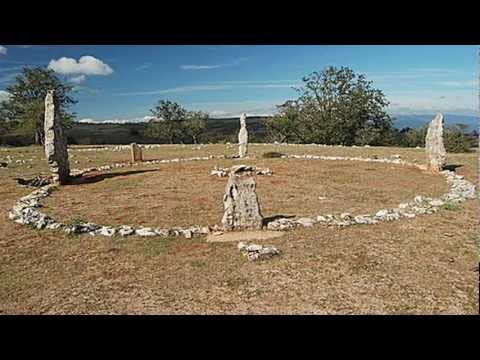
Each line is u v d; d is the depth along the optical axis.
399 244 8.05
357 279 6.56
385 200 12.23
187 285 6.52
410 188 13.80
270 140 48.00
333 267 7.02
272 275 6.77
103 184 15.64
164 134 56.22
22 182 15.56
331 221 9.42
